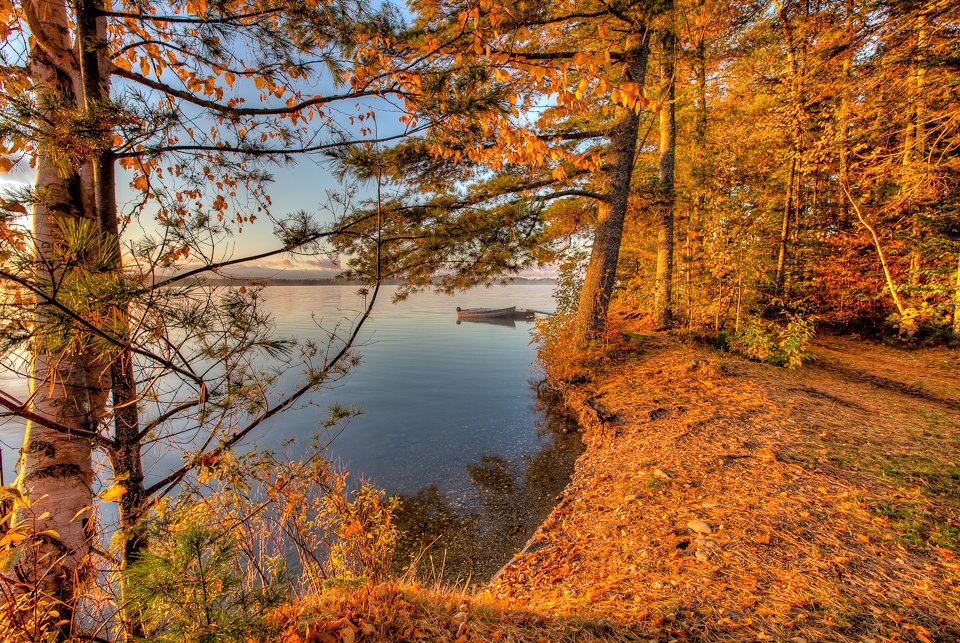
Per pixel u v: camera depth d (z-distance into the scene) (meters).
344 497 3.08
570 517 4.11
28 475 2.11
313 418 9.87
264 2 2.61
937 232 9.21
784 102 9.61
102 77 2.25
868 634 2.12
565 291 11.98
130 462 2.08
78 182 2.31
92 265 1.64
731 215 9.82
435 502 5.95
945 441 4.67
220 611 1.49
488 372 15.39
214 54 2.67
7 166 2.13
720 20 9.44
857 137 8.57
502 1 2.83
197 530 1.48
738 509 3.47
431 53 3.02
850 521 3.17
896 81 7.76
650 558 3.03
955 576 2.52
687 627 2.23
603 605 2.51
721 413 5.81
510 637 2.13
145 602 1.37
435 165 7.50
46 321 1.57
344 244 3.20
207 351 2.01
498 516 5.45
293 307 34.47
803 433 4.98
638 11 6.59
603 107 9.36
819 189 13.20
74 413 2.20
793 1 9.86
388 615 2.17
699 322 11.38
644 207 11.00
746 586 2.55
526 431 8.55
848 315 11.55
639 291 15.09
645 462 4.73
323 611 2.15
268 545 3.58
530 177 8.77
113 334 1.76
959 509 3.23
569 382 9.12
